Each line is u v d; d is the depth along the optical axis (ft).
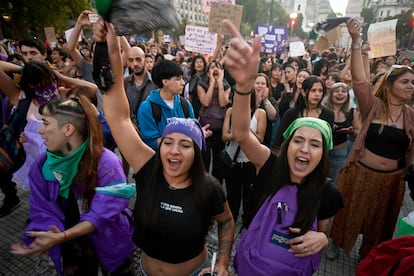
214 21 14.02
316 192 4.67
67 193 5.27
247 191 9.39
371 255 4.23
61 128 4.88
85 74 12.03
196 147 4.72
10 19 54.44
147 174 4.99
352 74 7.89
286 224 4.68
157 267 5.16
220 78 11.53
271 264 4.58
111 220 5.13
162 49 38.42
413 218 5.97
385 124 7.66
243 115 4.55
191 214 4.75
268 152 5.34
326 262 9.07
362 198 8.21
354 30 7.63
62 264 6.15
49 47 27.99
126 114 5.02
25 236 5.12
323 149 4.66
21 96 8.70
